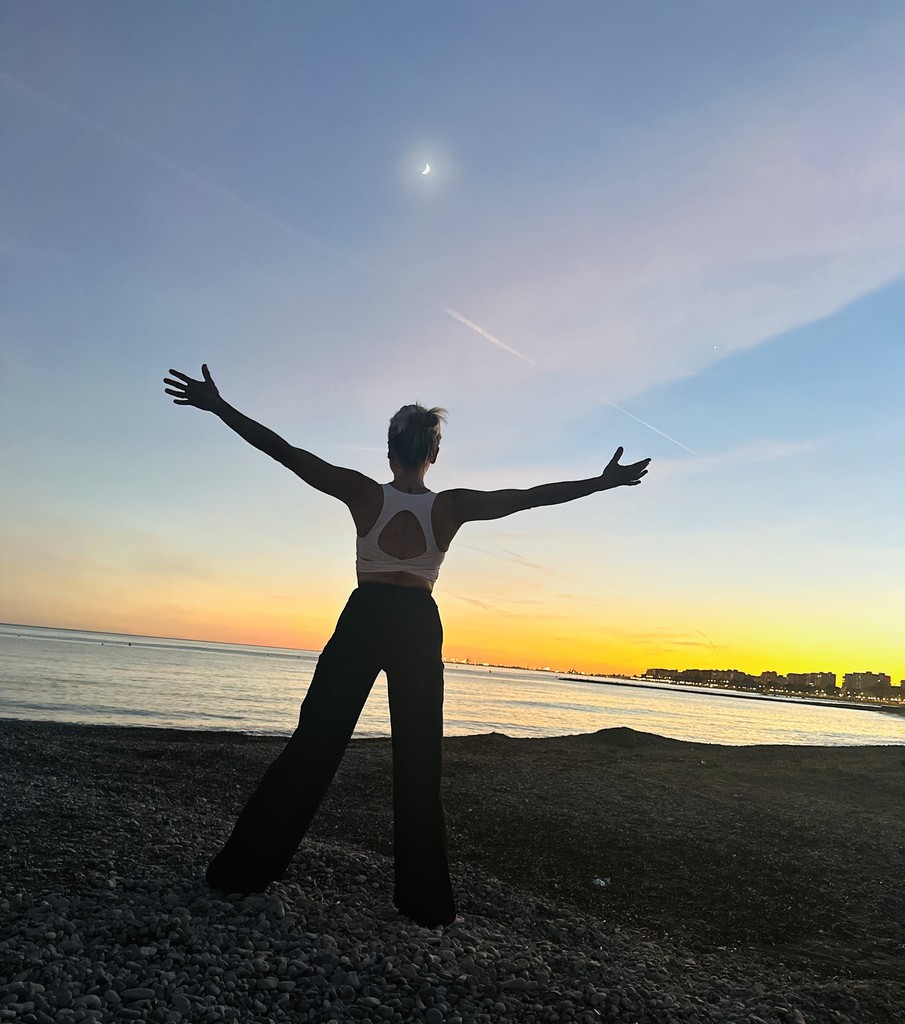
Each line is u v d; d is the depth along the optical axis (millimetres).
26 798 5434
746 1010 3047
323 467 3578
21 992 2482
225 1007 2553
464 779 7652
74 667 41656
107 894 3492
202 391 3537
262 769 7789
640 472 3713
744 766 9469
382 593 3523
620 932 4039
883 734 39219
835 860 5348
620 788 7527
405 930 3412
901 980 3537
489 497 3615
